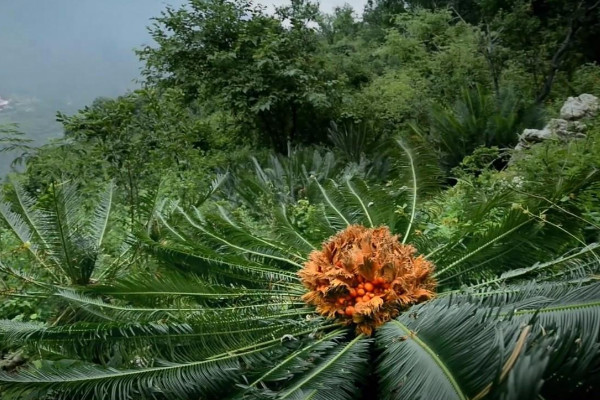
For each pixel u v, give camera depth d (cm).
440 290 405
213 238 486
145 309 374
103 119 773
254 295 402
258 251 473
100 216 574
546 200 395
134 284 385
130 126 797
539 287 327
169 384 294
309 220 578
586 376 238
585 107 921
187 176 876
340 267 361
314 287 367
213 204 696
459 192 620
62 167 793
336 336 336
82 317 397
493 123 1131
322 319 357
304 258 453
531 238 402
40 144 916
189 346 331
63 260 469
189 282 401
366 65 2045
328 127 1522
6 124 838
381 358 315
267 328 352
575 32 1459
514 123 1138
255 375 307
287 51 1477
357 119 1472
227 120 1611
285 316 368
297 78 1428
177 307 371
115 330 321
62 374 284
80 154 830
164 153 839
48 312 458
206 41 1455
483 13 2019
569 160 552
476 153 844
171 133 871
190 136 926
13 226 507
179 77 1430
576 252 397
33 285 479
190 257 442
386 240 383
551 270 385
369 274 348
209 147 1490
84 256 472
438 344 250
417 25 1916
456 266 416
